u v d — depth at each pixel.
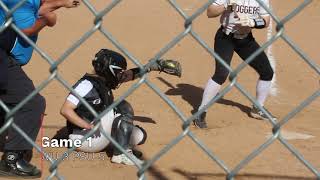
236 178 13.11
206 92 16.45
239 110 18.23
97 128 6.82
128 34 27.17
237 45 16.52
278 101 19.31
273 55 24.42
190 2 33.66
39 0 11.90
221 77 16.33
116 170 13.37
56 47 24.75
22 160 12.73
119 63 13.59
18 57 12.16
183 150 14.74
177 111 6.62
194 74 21.92
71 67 22.25
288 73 22.28
